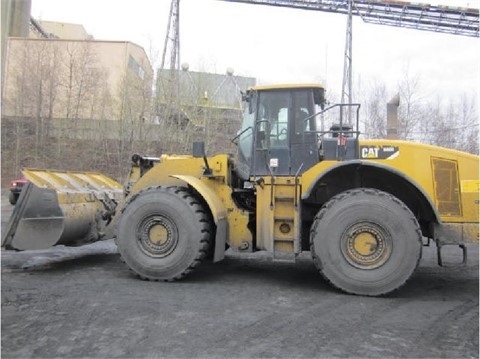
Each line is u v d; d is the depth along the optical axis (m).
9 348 2.98
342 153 5.07
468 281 5.37
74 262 6.07
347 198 4.68
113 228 6.09
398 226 4.53
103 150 19.66
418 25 23.45
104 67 22.61
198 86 21.59
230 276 5.47
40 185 5.48
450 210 4.83
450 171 4.86
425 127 21.70
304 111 5.54
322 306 4.16
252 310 3.97
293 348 3.10
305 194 4.82
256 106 5.66
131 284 4.85
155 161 6.12
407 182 4.86
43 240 5.44
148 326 3.46
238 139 5.88
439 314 3.98
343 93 21.69
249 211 5.36
